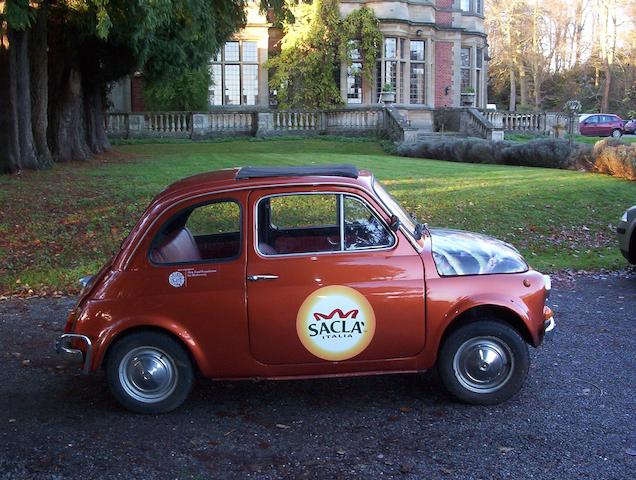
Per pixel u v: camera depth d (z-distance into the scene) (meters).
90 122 21.09
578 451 4.22
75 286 8.76
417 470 4.02
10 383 5.59
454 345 4.88
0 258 9.84
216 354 4.80
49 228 11.24
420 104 33.19
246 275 4.75
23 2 11.21
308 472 4.02
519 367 4.89
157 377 4.86
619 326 6.93
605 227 12.13
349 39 30.47
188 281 4.77
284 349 4.79
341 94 30.69
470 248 5.13
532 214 12.43
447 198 13.17
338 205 4.88
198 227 4.95
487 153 19.92
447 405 4.98
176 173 16.22
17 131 15.96
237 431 4.61
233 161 18.94
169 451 4.32
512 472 3.98
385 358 4.86
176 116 27.39
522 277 4.91
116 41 17.48
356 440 4.44
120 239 10.77
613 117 43.78
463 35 35.66
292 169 5.15
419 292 4.79
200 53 19.84
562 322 7.08
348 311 4.76
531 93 71.88
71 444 4.44
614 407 4.90
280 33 32.19
